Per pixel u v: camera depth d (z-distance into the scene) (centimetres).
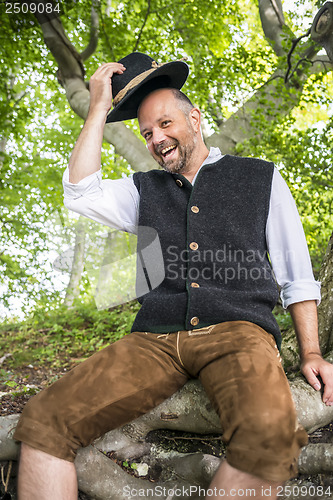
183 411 200
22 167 1280
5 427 192
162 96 205
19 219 873
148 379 182
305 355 199
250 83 699
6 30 737
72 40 873
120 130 669
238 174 202
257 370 159
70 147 1226
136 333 201
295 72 637
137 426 208
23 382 399
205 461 189
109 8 986
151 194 209
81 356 510
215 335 180
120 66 218
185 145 205
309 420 194
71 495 163
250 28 927
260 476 141
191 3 771
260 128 623
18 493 164
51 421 166
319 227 556
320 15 342
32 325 639
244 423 147
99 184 210
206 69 754
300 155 542
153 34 809
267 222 203
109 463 190
